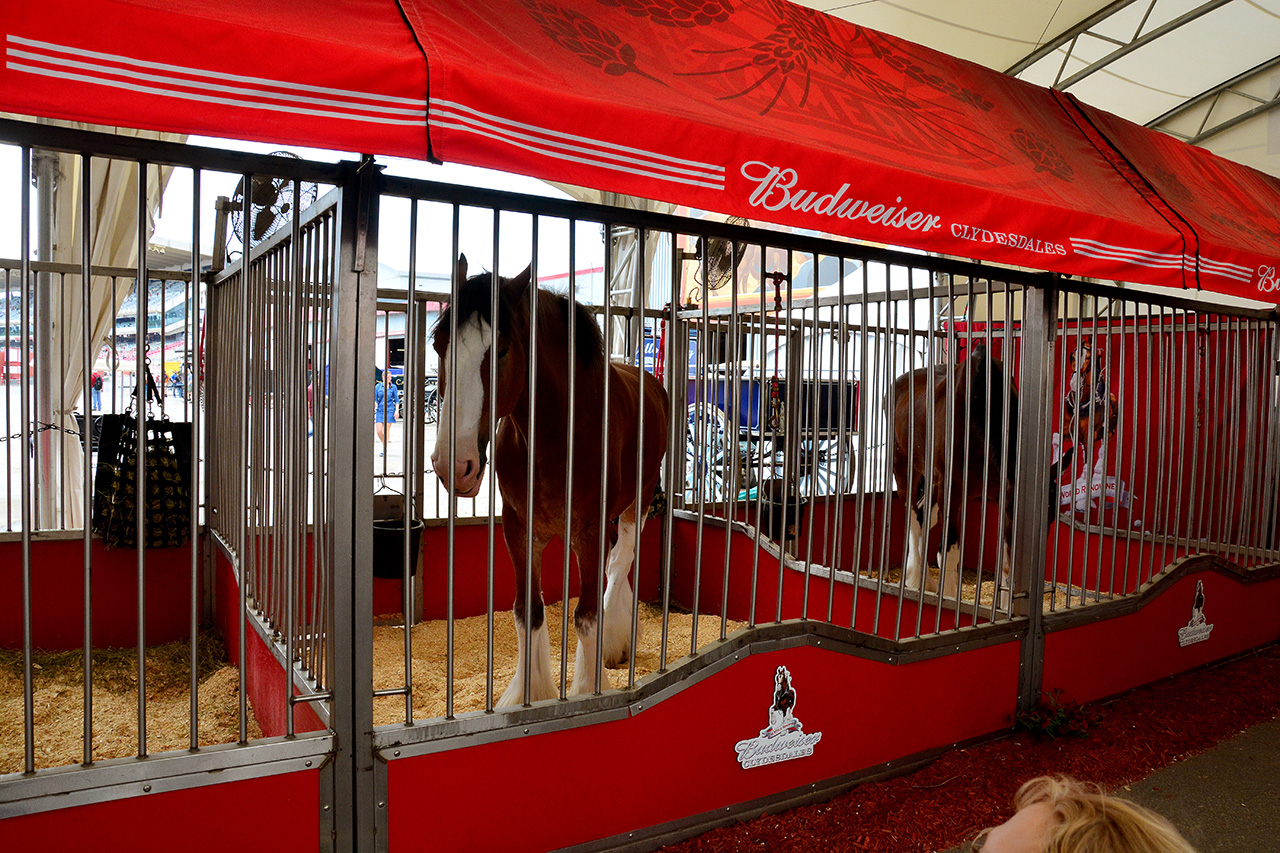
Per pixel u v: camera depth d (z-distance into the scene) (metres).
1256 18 7.79
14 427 6.04
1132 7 7.79
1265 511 4.45
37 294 4.19
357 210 1.68
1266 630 4.37
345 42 1.43
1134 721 3.23
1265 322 4.27
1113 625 3.45
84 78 1.24
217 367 3.66
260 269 2.63
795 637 2.40
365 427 1.72
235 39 1.33
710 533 4.53
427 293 3.10
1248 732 3.24
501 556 4.41
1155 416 5.25
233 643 3.29
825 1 7.27
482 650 3.66
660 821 2.18
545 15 2.01
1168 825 0.79
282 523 2.40
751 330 3.67
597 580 2.66
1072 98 3.85
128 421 3.51
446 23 1.68
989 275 2.86
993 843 0.87
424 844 1.82
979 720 2.94
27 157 1.39
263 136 1.36
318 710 1.92
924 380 4.63
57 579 3.59
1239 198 4.22
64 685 3.14
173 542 3.63
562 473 2.55
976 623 2.93
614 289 10.33
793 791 2.45
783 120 2.24
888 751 2.67
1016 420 4.32
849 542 5.44
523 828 1.95
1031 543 3.07
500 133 1.56
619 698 2.05
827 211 2.16
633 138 1.78
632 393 3.00
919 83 3.06
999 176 2.72
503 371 2.17
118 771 1.49
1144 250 3.02
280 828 1.67
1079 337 3.30
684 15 2.42
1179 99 9.48
